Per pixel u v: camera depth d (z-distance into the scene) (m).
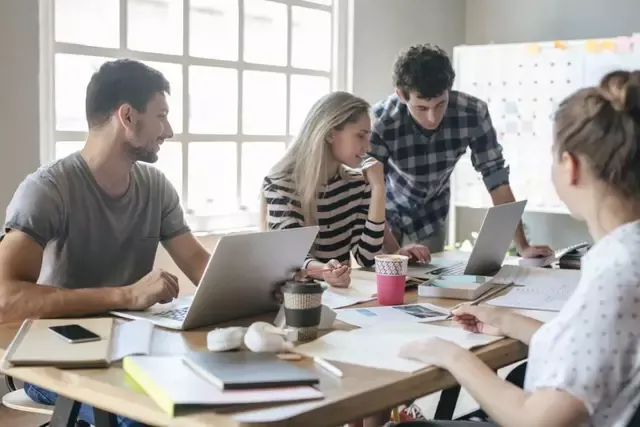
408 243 3.27
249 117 4.02
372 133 3.02
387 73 4.65
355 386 1.25
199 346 1.52
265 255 1.71
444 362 1.36
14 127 3.01
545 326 1.27
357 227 2.66
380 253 2.65
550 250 2.85
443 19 5.00
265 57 4.07
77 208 2.00
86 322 1.64
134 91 2.00
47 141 3.23
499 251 2.44
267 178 2.50
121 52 3.47
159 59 3.59
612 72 1.27
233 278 1.67
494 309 1.65
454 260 2.63
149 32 3.59
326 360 1.40
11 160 3.01
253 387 1.20
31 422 2.94
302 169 2.48
